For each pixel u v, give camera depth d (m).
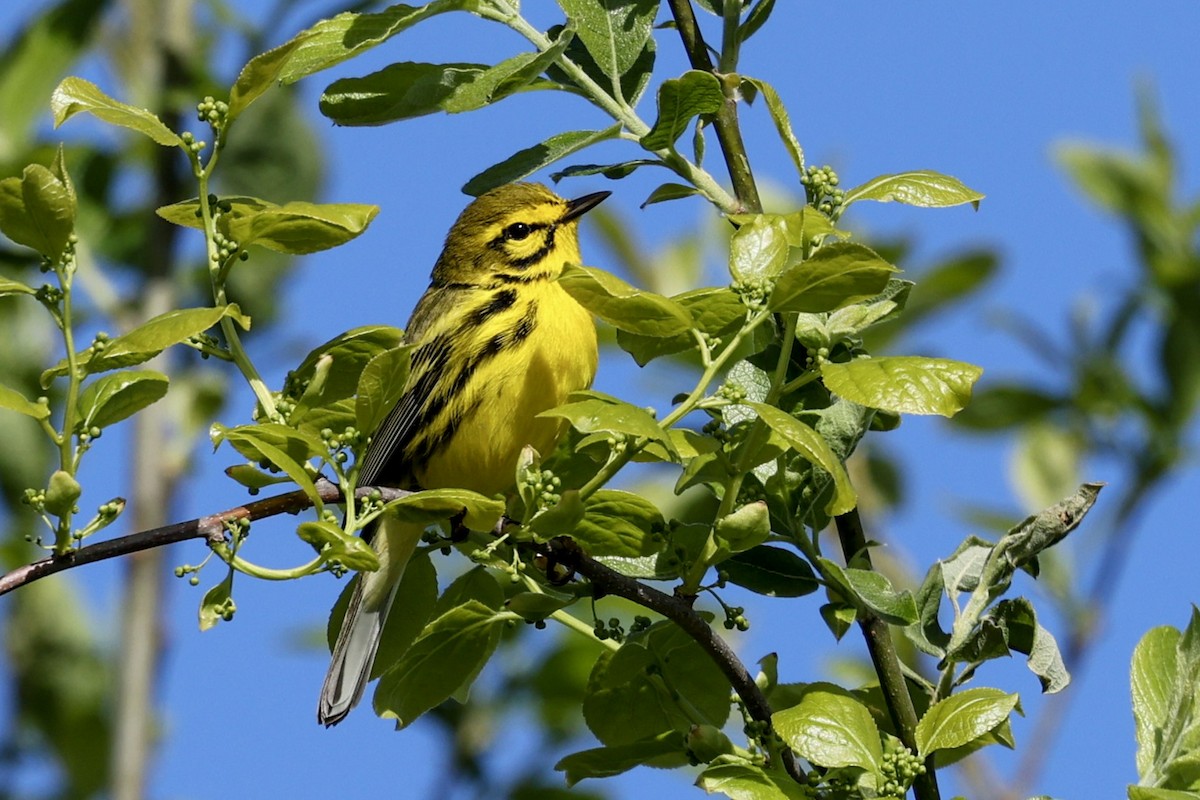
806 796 8.60
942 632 9.73
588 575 9.31
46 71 14.22
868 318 9.81
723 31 10.58
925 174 9.17
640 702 10.02
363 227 9.06
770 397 8.84
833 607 10.00
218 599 8.45
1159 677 9.44
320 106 10.08
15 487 15.26
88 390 8.66
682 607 9.23
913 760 8.46
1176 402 14.62
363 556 8.17
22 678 14.97
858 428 9.92
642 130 10.48
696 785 8.55
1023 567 9.95
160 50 15.21
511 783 13.83
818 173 9.06
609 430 8.16
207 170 9.12
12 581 8.14
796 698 10.02
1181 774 8.97
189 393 14.47
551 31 10.87
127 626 13.45
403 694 10.08
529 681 14.15
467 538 10.12
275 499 8.87
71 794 14.70
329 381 10.19
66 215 8.30
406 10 10.14
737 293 8.67
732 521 8.94
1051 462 14.95
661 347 9.76
